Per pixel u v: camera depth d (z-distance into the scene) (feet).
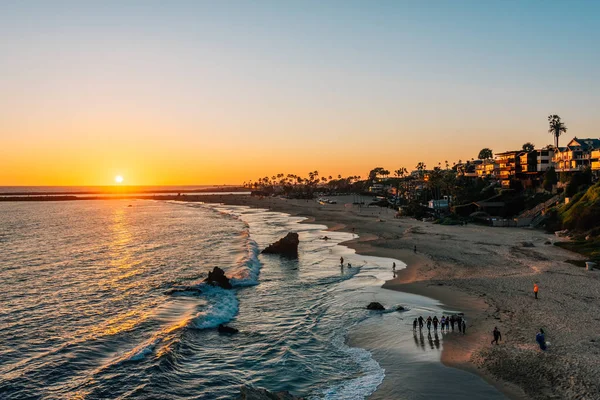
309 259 244.42
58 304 156.15
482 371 91.97
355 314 138.41
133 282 190.08
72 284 186.91
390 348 109.29
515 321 119.65
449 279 174.50
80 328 130.62
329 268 216.33
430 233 318.86
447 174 556.51
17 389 92.17
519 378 87.10
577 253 214.07
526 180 416.05
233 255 261.03
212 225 466.70
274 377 96.43
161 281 191.62
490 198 415.03
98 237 362.12
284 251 265.13
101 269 220.23
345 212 593.42
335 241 314.96
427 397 83.35
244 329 128.36
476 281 167.53
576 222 270.46
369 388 88.99
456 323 123.44
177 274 206.28
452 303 143.02
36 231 413.59
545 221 316.60
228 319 137.90
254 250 276.62
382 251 255.91
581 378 83.82
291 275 202.18
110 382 94.12
